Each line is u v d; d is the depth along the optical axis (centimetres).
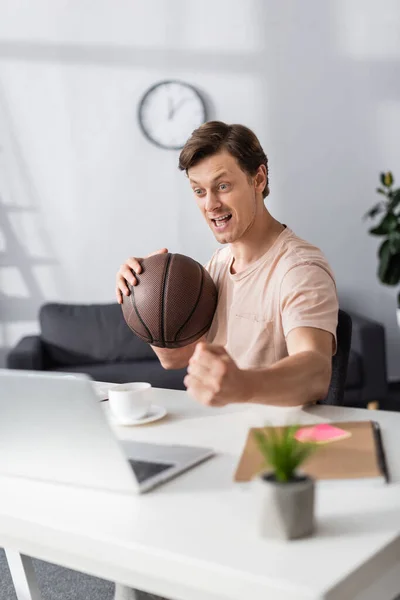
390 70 451
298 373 128
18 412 99
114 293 449
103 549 86
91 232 445
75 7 432
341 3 444
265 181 169
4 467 109
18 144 438
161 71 439
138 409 133
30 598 143
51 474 105
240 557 78
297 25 443
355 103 452
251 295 168
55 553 92
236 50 442
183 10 437
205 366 112
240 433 123
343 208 458
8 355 374
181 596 81
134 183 444
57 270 445
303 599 71
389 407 411
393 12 447
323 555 78
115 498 98
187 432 126
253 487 96
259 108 447
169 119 441
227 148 158
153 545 82
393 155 457
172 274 162
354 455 104
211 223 165
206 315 166
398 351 470
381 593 80
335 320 148
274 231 170
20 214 440
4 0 429
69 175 441
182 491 98
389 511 88
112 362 405
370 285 464
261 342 165
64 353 404
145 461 109
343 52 447
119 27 436
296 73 446
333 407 136
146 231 448
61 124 438
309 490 82
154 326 162
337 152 454
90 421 94
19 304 445
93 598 206
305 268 155
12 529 95
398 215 419
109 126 440
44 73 434
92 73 436
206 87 443
